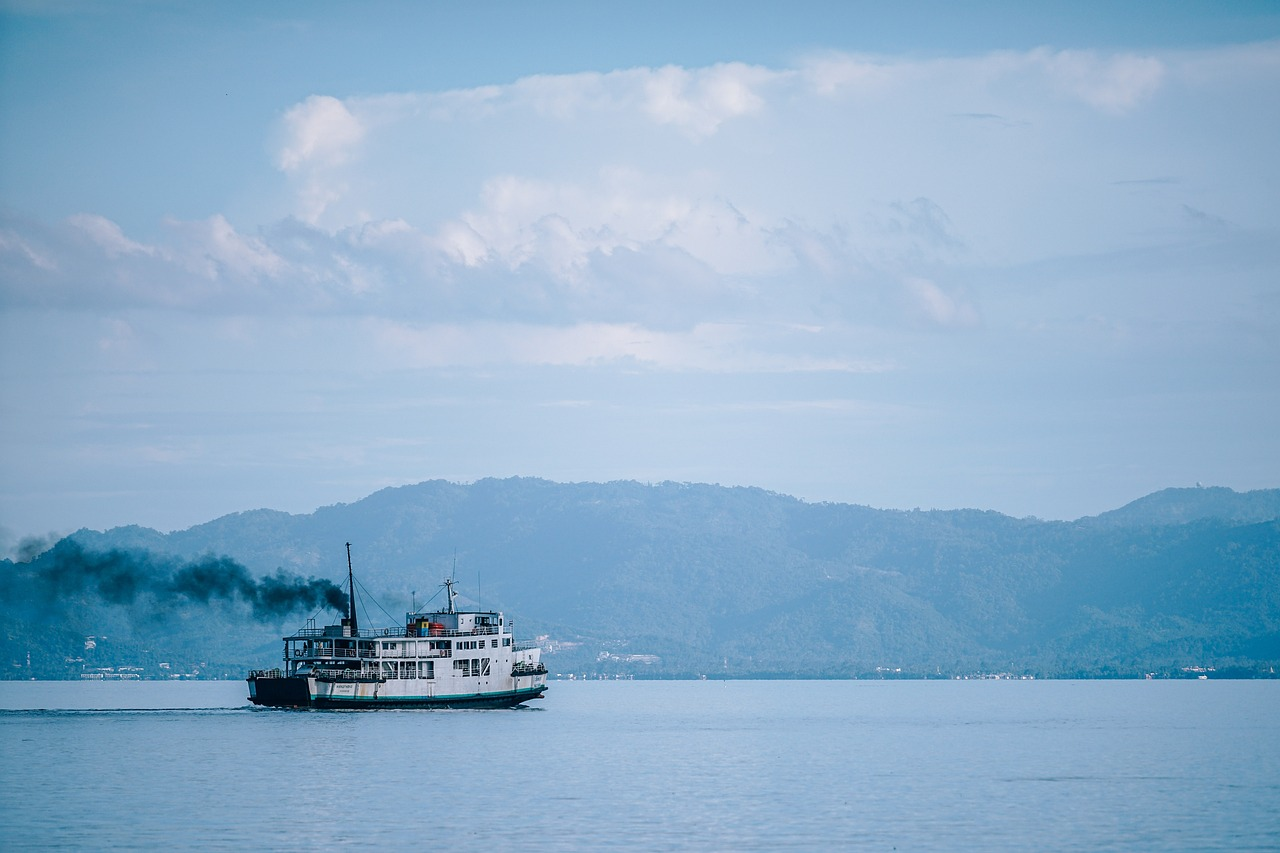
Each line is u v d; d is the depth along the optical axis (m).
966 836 123.06
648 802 141.75
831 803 142.00
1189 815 134.62
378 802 140.38
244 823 128.00
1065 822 130.50
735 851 116.31
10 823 127.75
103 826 126.31
